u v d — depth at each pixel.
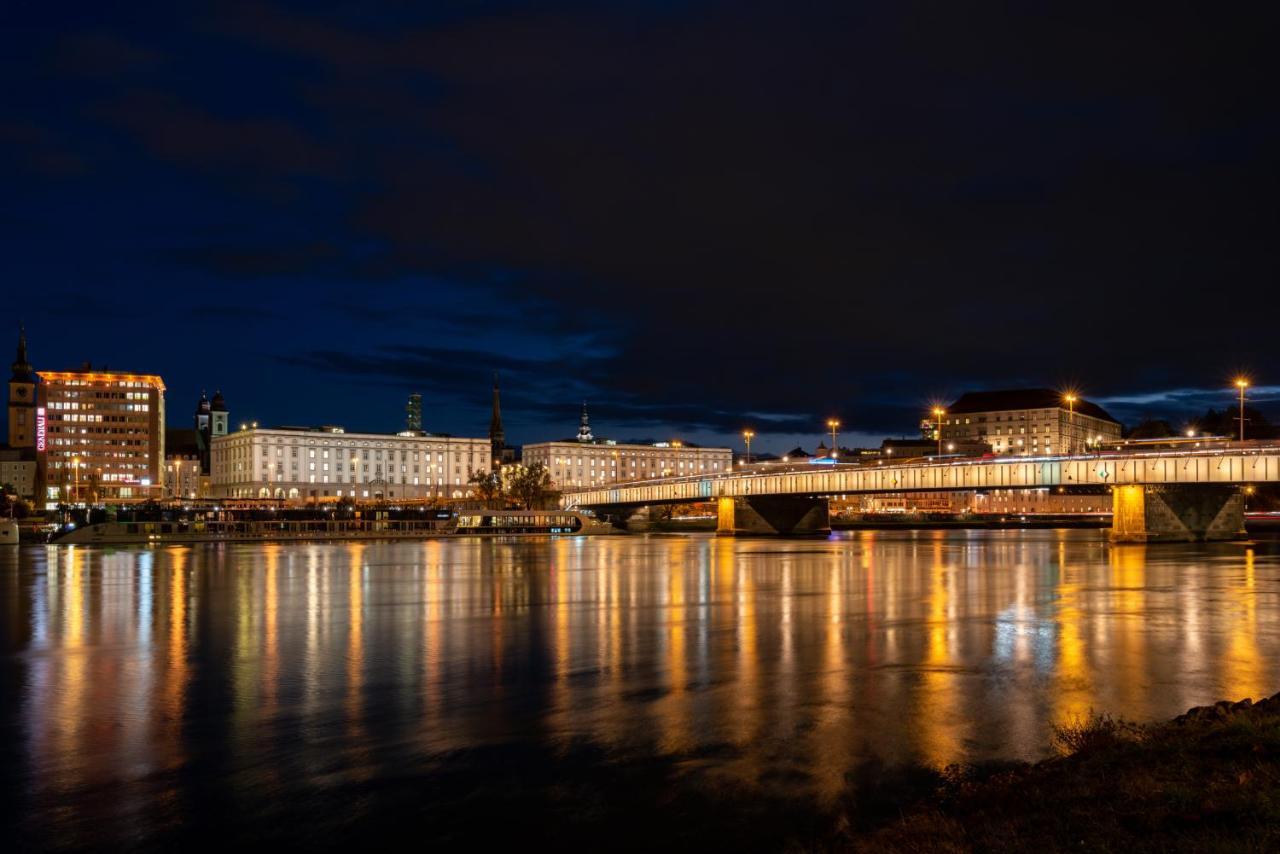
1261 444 121.12
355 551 141.25
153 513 189.88
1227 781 17.20
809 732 28.89
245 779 25.23
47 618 58.81
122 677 39.19
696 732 29.08
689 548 148.25
